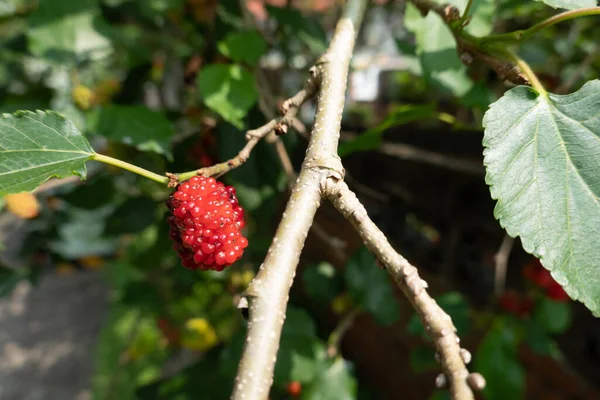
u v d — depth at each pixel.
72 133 0.11
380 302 0.22
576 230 0.09
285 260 0.08
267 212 0.21
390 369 0.28
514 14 0.26
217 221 0.11
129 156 0.24
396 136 0.31
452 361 0.08
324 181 0.09
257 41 0.19
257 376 0.07
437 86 0.17
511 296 0.21
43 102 0.26
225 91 0.17
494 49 0.12
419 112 0.18
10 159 0.10
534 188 0.09
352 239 0.29
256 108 0.21
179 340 0.35
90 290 0.62
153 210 0.26
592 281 0.09
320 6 0.43
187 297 0.32
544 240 0.09
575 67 0.30
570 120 0.10
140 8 0.26
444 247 0.29
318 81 0.11
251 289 0.08
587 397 0.20
